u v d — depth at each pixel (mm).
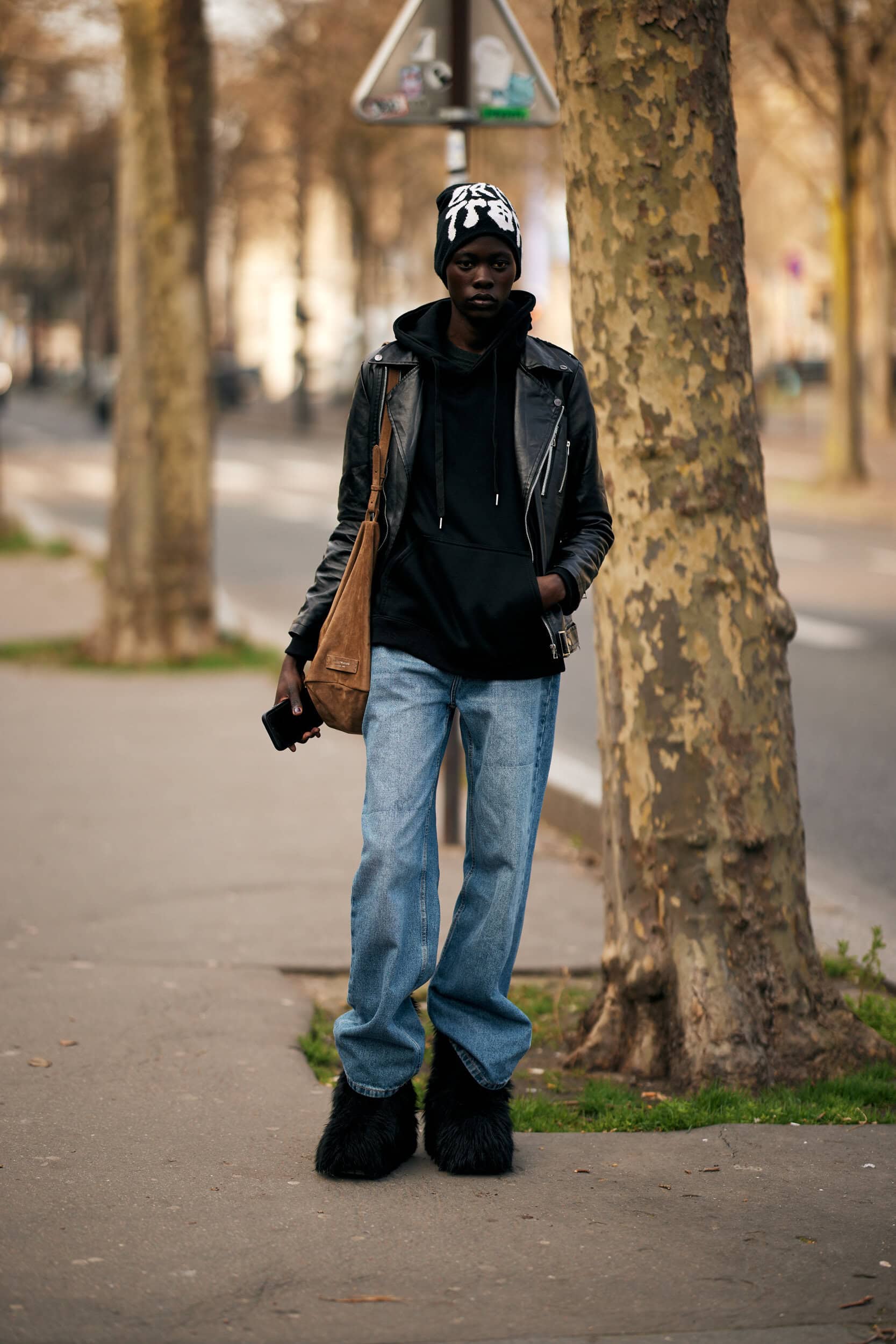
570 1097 4879
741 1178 4102
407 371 3922
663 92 4711
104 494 33344
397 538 3930
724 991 4945
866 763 10367
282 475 38281
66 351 119625
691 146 4742
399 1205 3906
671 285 4785
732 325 4859
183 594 14031
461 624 3877
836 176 28047
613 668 5035
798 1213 3883
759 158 36500
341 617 3908
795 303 64062
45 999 5695
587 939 6680
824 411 57750
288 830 8477
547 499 3910
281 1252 3639
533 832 4062
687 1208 3908
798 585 18656
